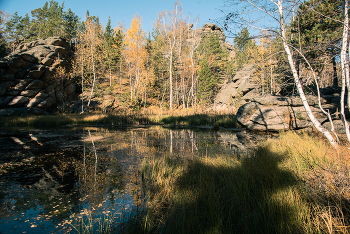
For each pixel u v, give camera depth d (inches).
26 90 1026.7
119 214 119.0
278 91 579.5
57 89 1181.7
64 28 1688.0
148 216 109.2
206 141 356.8
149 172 181.8
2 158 239.6
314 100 461.7
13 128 530.6
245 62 1536.7
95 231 101.4
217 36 1829.5
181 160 205.5
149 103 1437.0
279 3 217.9
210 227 93.5
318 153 171.0
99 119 729.0
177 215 103.0
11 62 981.8
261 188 121.9
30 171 194.2
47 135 417.7
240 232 92.6
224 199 114.6
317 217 89.4
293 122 432.8
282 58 265.1
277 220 93.3
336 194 102.0
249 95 1163.3
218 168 165.0
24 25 2082.9
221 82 1681.8
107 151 277.4
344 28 179.6
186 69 1461.6
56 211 122.3
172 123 710.5
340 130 319.3
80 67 1246.3
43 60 1115.3
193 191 130.1
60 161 227.8
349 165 132.7
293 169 145.9
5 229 102.9
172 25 1269.7
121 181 168.6
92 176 180.5
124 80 1715.1
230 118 691.4
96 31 1396.4
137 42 1221.7
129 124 694.5
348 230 81.0
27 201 134.6
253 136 411.8
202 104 1339.8
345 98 472.4
